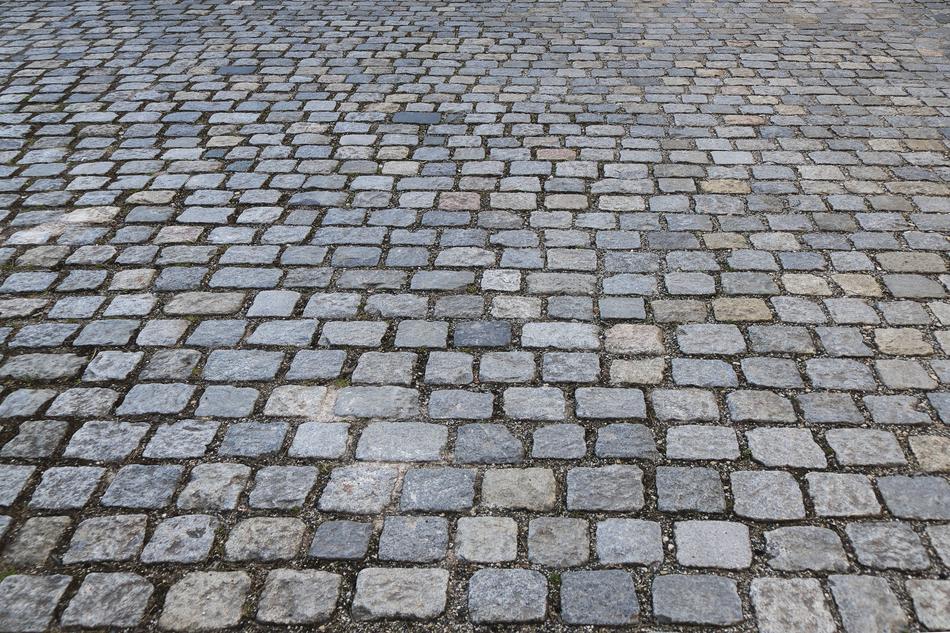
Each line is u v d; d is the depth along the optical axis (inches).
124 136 211.8
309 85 243.6
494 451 112.5
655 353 131.4
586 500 104.7
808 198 178.7
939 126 212.2
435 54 269.3
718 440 114.0
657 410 119.4
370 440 114.5
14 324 139.5
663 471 109.0
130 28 295.4
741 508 103.3
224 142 208.1
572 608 91.0
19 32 290.8
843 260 155.9
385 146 205.2
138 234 167.3
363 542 99.2
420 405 121.0
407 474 109.0
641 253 159.5
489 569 95.8
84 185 187.2
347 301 145.3
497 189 184.4
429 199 180.4
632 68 256.7
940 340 133.0
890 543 98.1
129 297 147.0
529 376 126.6
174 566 96.3
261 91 239.6
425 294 147.1
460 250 160.9
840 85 241.0
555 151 202.2
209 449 113.3
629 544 98.7
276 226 169.9
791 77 247.8
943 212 171.8
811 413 118.4
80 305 144.9
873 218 170.1
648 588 93.3
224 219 172.7
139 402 121.9
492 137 209.9
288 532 100.6
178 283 151.0
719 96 234.4
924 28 290.8
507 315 141.1
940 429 115.0
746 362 129.0
